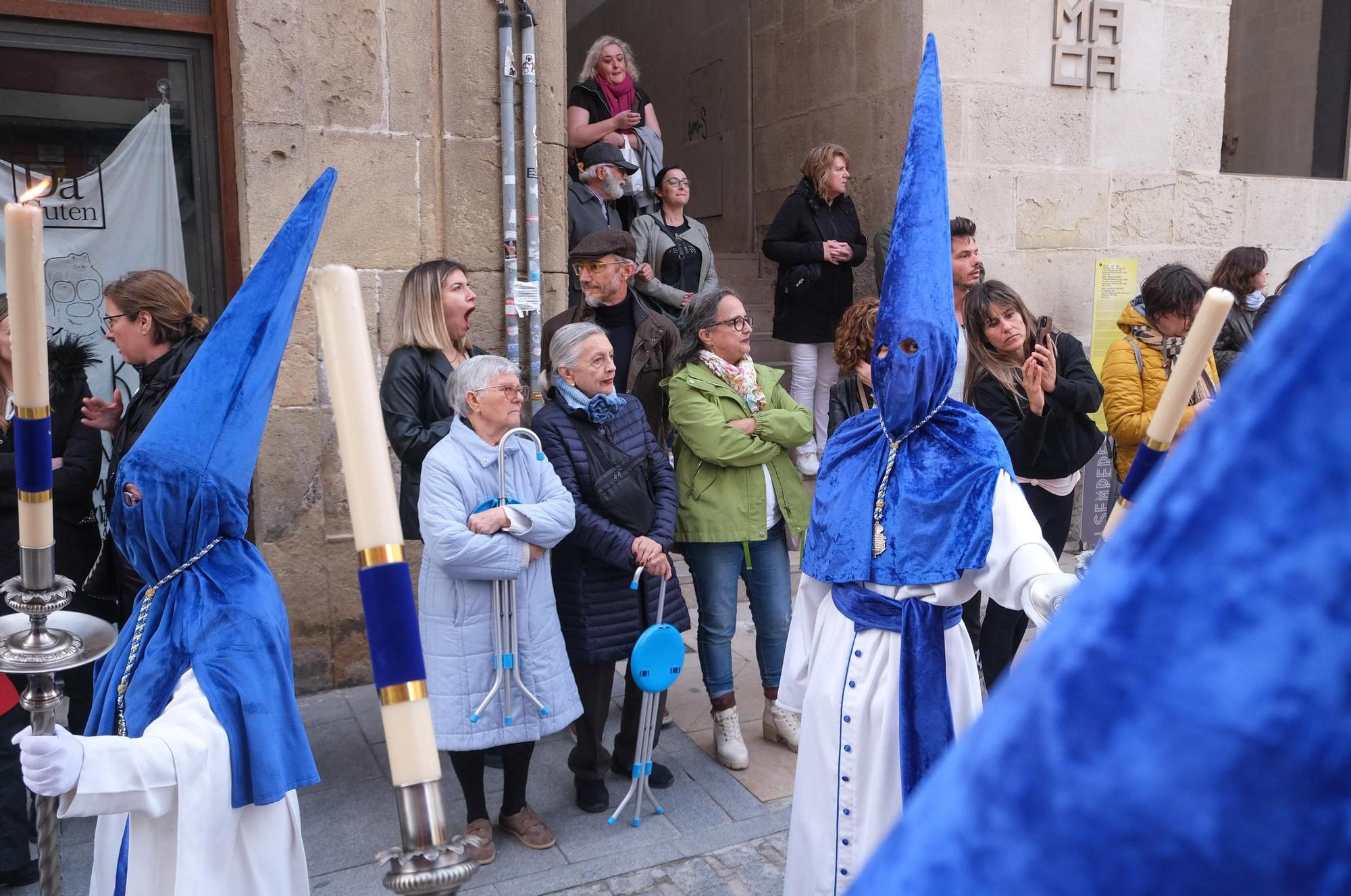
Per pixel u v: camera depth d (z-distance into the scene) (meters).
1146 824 0.27
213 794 1.75
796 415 3.80
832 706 2.22
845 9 6.52
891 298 2.17
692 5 8.73
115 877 1.97
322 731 4.14
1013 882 0.28
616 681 4.68
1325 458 0.25
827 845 2.21
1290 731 0.25
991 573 2.05
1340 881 0.25
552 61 4.68
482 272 4.66
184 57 4.35
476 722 3.14
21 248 1.26
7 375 3.24
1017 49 6.00
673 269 5.35
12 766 3.00
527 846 3.33
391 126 4.42
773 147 7.48
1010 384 3.73
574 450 3.40
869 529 2.19
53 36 4.14
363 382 0.73
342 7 4.28
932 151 2.15
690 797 3.66
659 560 3.38
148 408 3.19
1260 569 0.25
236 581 1.93
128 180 4.35
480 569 3.06
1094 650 0.28
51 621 1.64
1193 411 3.86
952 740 2.10
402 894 0.68
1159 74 6.34
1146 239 6.48
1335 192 6.95
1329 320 0.25
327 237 4.38
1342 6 7.20
